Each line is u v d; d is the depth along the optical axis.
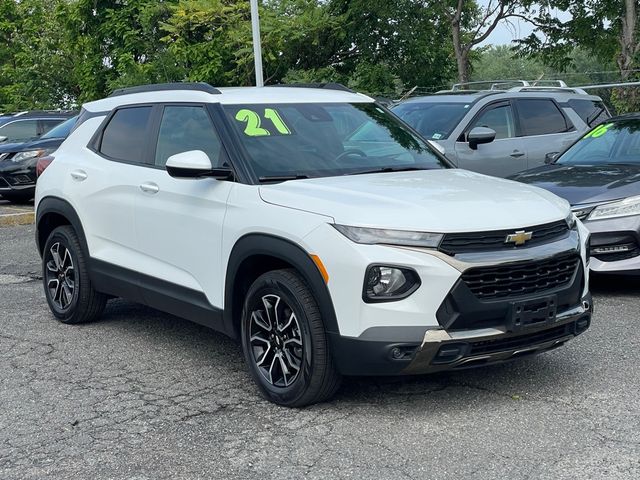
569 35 25.81
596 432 4.46
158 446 4.41
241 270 5.10
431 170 5.66
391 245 4.39
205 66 27.31
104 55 31.97
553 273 4.73
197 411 4.91
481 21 26.86
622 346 6.04
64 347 6.32
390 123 6.21
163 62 27.92
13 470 4.16
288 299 4.73
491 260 4.45
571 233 4.94
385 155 5.76
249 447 4.37
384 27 27.08
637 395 5.02
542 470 4.01
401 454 4.22
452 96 11.41
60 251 6.95
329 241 4.50
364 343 4.41
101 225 6.41
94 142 6.74
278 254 4.76
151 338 6.53
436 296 4.37
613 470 4.00
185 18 27.53
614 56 25.61
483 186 5.15
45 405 5.07
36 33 37.94
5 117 18.94
